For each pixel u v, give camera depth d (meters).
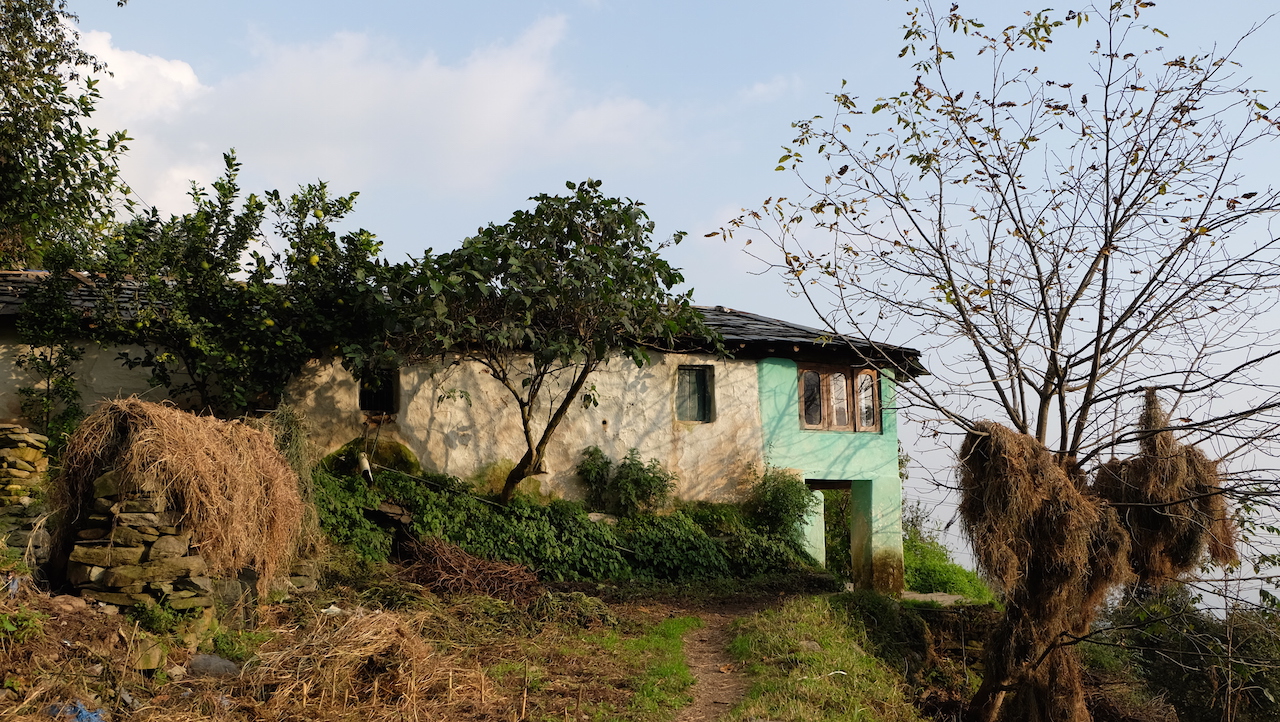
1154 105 10.13
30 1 15.10
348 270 12.13
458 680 7.22
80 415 11.46
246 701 6.11
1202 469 9.90
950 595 15.65
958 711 9.58
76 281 11.80
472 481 13.52
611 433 14.42
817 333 16.23
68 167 14.27
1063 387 10.12
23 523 7.55
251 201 11.73
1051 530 9.01
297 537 9.12
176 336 11.48
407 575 10.55
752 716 7.05
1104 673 11.72
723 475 14.93
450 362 13.60
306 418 12.16
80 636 5.86
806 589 13.23
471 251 11.72
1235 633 9.71
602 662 8.55
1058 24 10.11
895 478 16.02
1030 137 10.55
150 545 6.71
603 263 12.20
